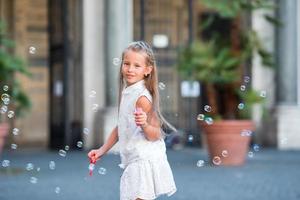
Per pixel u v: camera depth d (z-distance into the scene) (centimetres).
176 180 1280
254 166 1571
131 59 502
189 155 1902
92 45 2155
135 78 502
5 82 1516
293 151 2053
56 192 1093
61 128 2083
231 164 1579
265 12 2198
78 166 1583
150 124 497
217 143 1559
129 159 509
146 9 2350
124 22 2131
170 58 2345
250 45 1584
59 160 1753
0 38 1524
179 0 2380
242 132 1552
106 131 2073
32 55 2411
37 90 2408
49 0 2148
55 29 2120
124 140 509
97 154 520
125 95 507
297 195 1062
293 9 2195
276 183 1236
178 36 2369
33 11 2414
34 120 2391
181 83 2309
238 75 1535
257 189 1142
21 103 1549
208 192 1094
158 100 506
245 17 2198
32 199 1008
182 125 2294
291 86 2188
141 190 498
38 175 1381
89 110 2133
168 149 2152
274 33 2208
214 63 1523
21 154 1992
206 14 2434
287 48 2189
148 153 502
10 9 2389
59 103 2098
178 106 2308
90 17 2155
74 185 1201
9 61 1448
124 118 507
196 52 1553
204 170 1474
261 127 2216
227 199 1012
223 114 1644
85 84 2136
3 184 1217
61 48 2059
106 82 2123
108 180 1284
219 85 1569
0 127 1416
